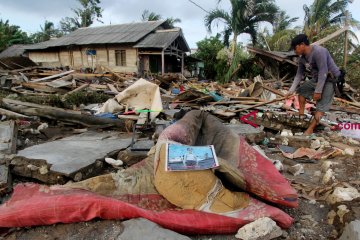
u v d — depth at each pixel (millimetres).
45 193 2543
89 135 4812
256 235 2191
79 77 13055
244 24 18828
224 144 3123
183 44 22844
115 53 22500
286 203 2555
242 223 2305
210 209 2373
